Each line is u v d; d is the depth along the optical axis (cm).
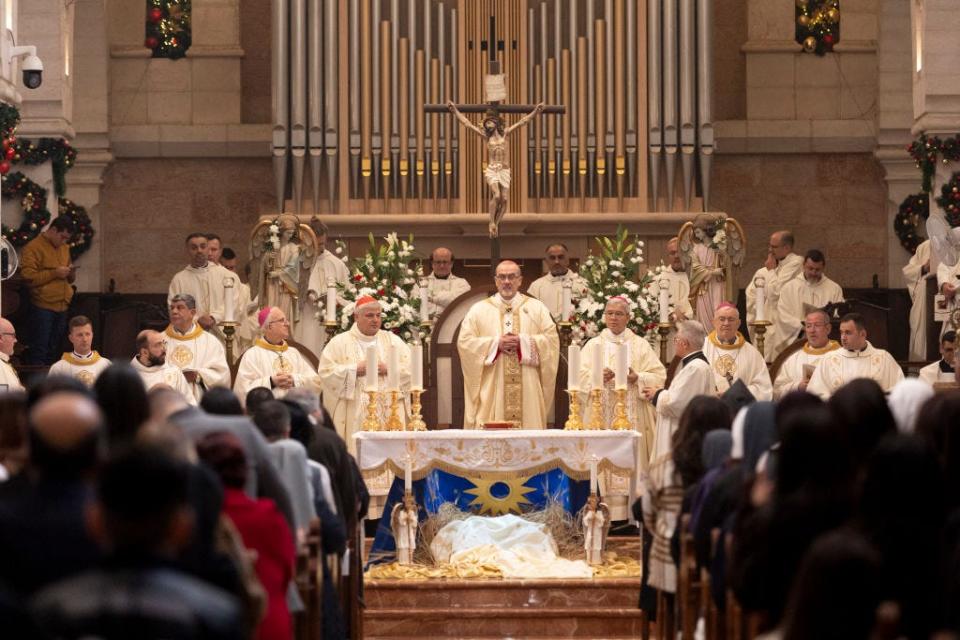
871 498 710
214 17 2770
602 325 2005
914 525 702
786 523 750
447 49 2569
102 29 2698
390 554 1644
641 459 1836
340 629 1084
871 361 1850
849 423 875
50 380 846
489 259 2575
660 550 1184
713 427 1135
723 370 1856
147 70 2759
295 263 2270
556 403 1875
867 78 2778
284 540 838
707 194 2569
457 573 1568
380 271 2045
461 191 2555
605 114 2564
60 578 643
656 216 2552
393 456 1612
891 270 2728
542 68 2564
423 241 2569
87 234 2638
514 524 1633
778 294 2362
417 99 2555
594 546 1620
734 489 952
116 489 566
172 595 558
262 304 2288
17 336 2195
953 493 781
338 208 2570
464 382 1864
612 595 1542
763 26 2783
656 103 2552
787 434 766
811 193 2781
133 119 2756
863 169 2781
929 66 2273
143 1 2766
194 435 886
